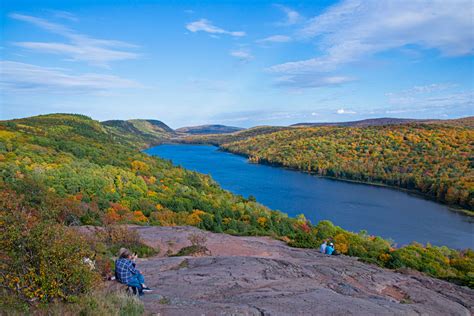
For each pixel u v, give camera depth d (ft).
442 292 38.52
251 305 22.99
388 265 84.58
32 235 20.06
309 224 174.91
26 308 17.75
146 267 37.42
